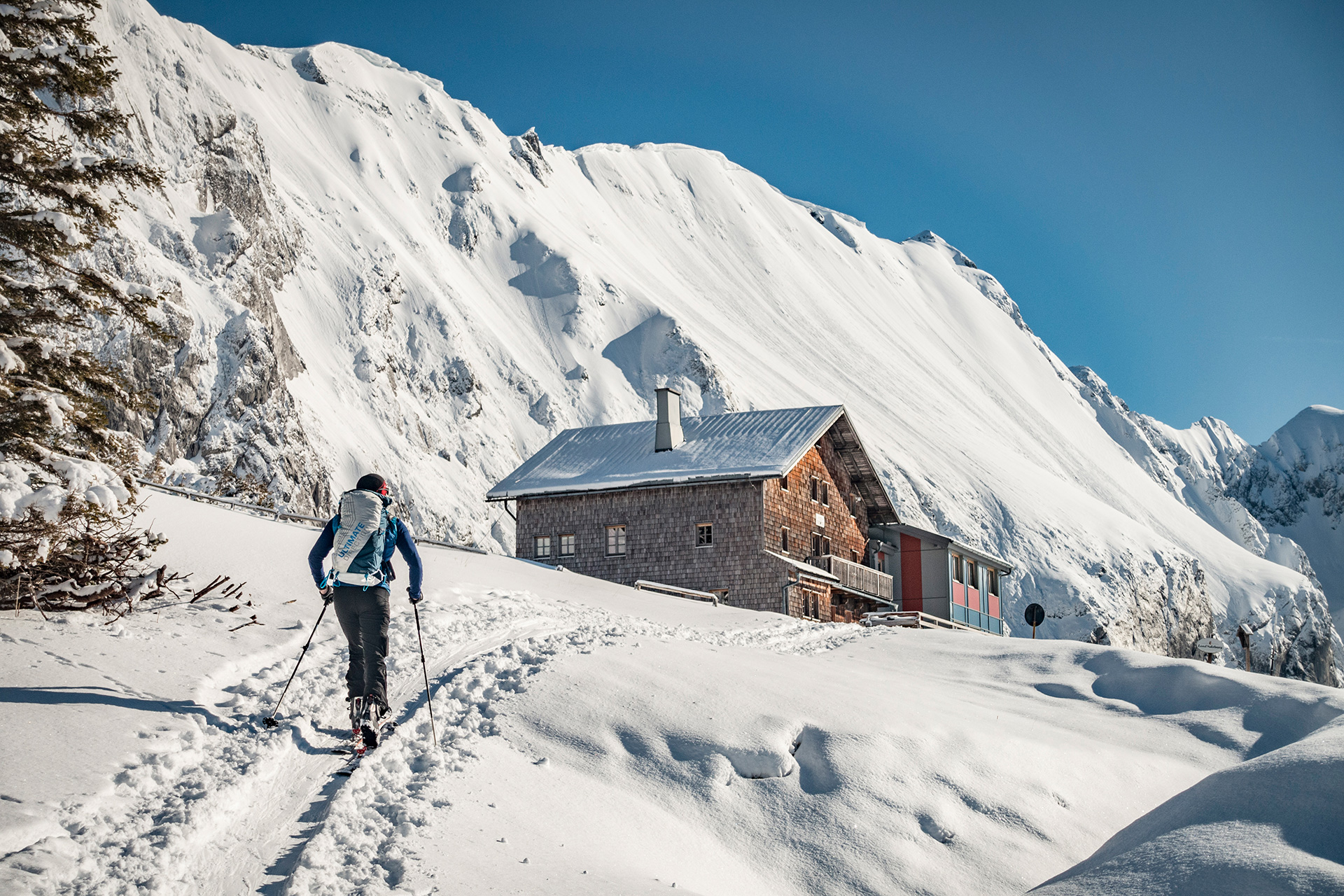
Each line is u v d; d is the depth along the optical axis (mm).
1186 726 11445
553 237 180625
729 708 8883
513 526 106250
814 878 7051
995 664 14266
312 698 7816
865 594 40656
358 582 7203
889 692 10742
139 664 7648
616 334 162375
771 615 20609
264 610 10148
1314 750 6918
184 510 14477
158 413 68562
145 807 5566
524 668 9336
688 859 6793
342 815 5777
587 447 41500
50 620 8188
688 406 150625
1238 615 166500
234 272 90938
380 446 100562
